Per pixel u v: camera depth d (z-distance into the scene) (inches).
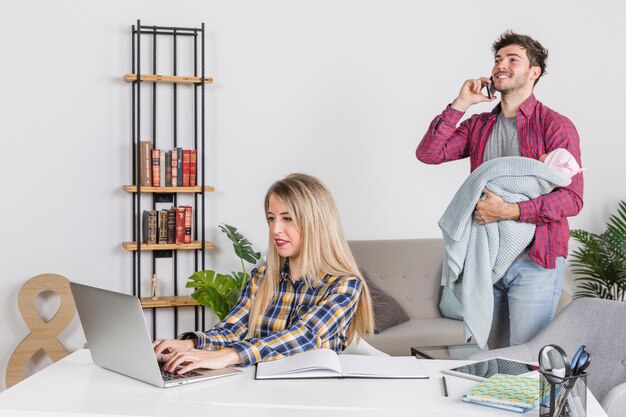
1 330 168.2
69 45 168.9
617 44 198.8
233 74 178.2
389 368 79.3
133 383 74.2
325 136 184.2
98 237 172.2
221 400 68.1
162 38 173.8
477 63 191.6
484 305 120.1
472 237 121.5
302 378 75.8
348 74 184.9
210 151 178.1
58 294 167.6
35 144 168.1
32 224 168.7
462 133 137.1
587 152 198.2
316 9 182.4
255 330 90.3
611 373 99.7
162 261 177.3
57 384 73.8
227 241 180.1
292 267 89.4
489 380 73.9
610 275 189.6
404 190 189.3
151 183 168.9
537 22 194.2
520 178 117.4
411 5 187.5
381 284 176.1
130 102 172.6
